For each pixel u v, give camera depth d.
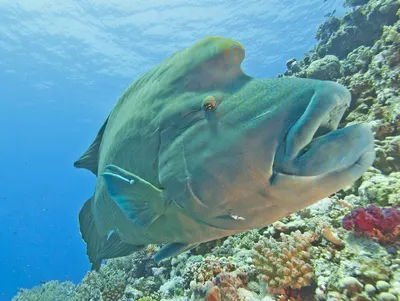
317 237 3.24
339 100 1.39
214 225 2.02
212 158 1.77
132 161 2.50
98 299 7.09
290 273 2.95
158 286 5.65
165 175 2.06
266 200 1.69
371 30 8.97
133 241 3.09
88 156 3.72
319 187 1.50
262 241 3.42
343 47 9.64
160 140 2.18
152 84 2.45
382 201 3.45
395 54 5.54
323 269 2.85
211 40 2.07
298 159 1.46
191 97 2.04
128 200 2.29
